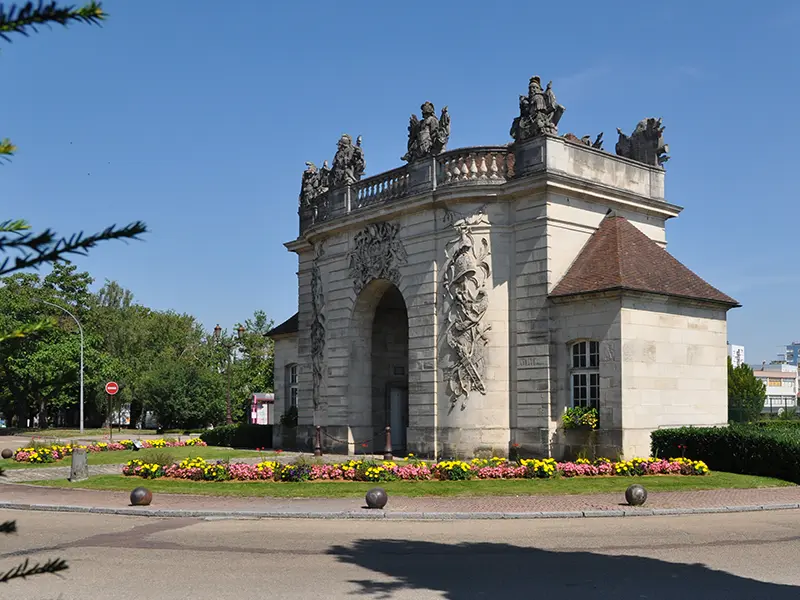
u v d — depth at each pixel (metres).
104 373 70.38
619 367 26.53
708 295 29.61
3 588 10.41
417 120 32.03
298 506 18.23
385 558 12.56
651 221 32.75
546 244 28.67
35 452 30.70
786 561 12.33
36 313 68.44
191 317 94.88
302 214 39.94
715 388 29.77
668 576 11.23
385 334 36.28
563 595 10.15
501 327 29.44
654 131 33.22
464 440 29.09
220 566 11.86
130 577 11.07
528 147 29.31
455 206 30.09
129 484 22.38
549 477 23.00
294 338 41.81
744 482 22.45
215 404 68.38
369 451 34.81
